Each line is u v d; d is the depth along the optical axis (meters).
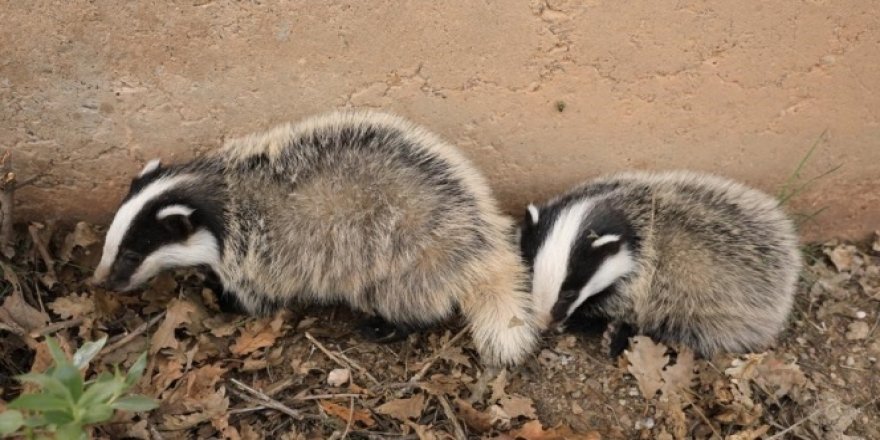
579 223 1.92
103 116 1.91
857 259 2.05
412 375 1.90
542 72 1.93
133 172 1.95
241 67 1.90
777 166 2.01
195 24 1.86
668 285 1.95
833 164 2.01
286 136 1.90
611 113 1.96
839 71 1.94
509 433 1.85
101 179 1.95
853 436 1.89
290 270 1.89
